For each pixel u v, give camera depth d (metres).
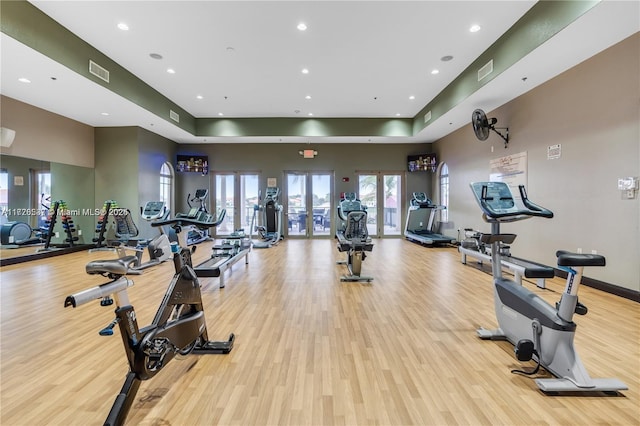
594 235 4.02
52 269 5.28
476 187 2.48
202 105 7.66
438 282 4.40
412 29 4.26
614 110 3.72
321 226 10.05
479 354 2.30
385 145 9.94
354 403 1.74
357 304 3.45
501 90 5.18
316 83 6.21
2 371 2.08
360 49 4.82
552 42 3.62
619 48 3.63
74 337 2.62
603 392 1.83
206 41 4.57
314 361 2.21
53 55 4.04
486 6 3.77
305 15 3.94
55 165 6.71
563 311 1.91
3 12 3.44
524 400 1.76
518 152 5.49
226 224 10.01
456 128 7.91
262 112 8.24
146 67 5.47
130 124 7.45
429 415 1.64
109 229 7.77
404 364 2.16
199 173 9.82
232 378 1.99
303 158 9.91
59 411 1.68
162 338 1.79
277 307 3.35
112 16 3.95
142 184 7.80
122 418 1.46
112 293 1.51
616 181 3.72
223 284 4.14
